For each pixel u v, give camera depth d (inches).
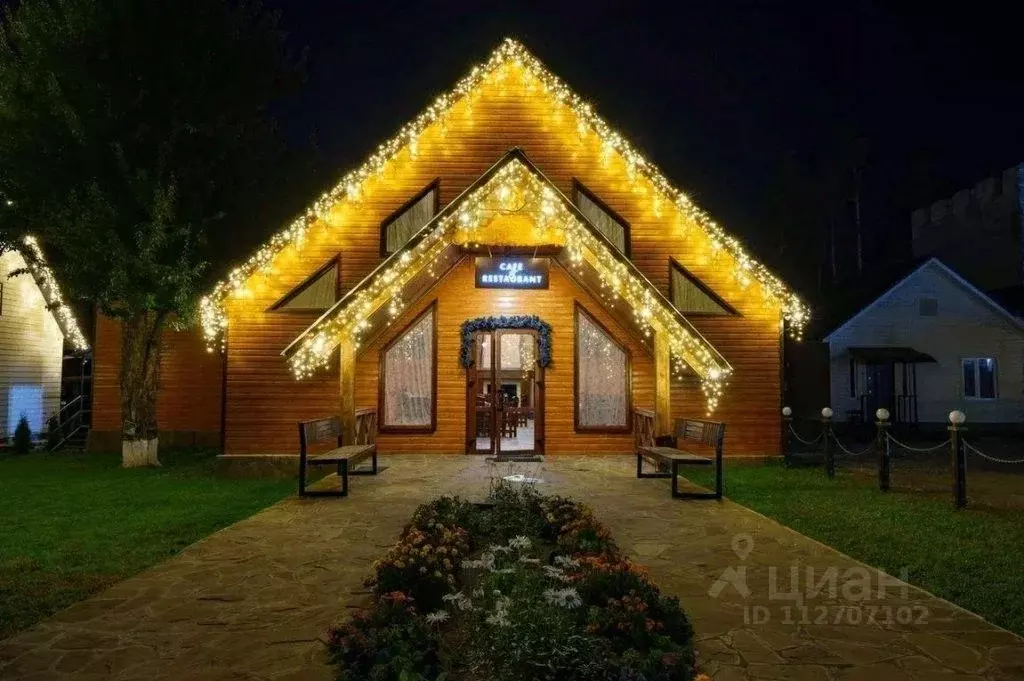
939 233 1170.6
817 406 630.5
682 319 473.7
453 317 561.0
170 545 303.4
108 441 735.1
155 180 554.9
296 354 466.0
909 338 933.8
